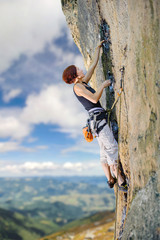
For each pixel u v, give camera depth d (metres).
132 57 3.38
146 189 3.01
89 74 4.54
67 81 4.30
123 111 3.99
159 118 2.72
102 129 4.07
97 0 4.62
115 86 4.38
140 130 3.25
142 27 2.96
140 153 3.23
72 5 6.34
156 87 2.73
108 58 4.57
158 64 2.65
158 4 2.57
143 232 2.74
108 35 4.47
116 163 4.12
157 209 2.66
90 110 4.16
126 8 3.44
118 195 4.64
